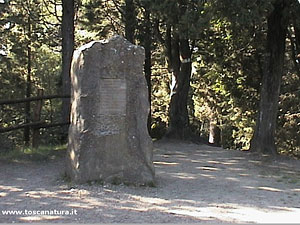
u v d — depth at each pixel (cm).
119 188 837
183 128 1727
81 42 2500
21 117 2044
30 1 2369
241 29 1748
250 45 1925
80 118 859
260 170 1174
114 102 869
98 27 2227
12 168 1020
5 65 2336
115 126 867
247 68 2088
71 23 1559
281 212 727
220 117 3284
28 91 2630
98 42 866
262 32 1844
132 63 886
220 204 770
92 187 829
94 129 858
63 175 919
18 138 1944
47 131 1587
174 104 1731
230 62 2081
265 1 1153
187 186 920
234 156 1384
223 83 2216
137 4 1725
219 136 3612
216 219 663
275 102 1459
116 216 659
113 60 870
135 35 1803
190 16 1204
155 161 1228
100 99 861
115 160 862
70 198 760
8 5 2025
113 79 870
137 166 877
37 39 2441
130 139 877
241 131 2919
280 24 1418
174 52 1761
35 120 1291
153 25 1773
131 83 885
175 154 1377
